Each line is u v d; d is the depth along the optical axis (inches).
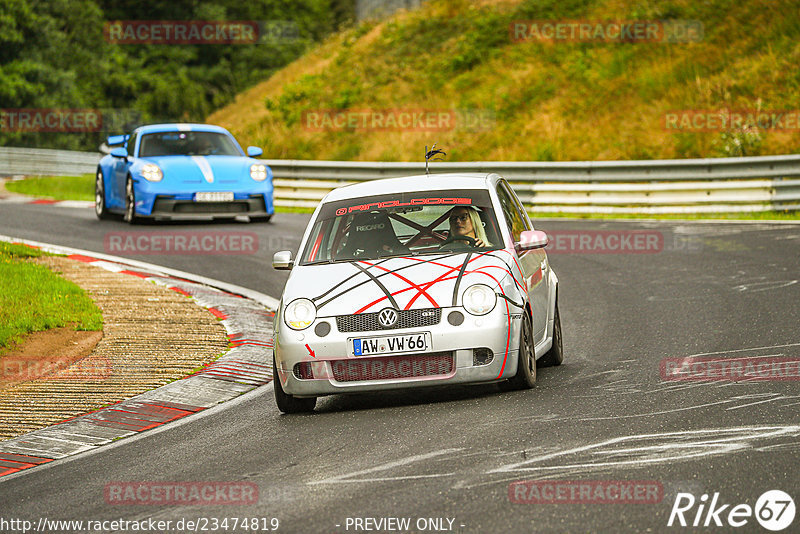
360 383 847.7
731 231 1999.3
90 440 845.8
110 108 7052.2
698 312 1243.8
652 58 3592.5
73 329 1262.3
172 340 1218.6
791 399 771.4
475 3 4626.0
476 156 3358.8
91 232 2149.4
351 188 1047.0
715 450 645.9
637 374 918.4
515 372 861.8
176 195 2162.9
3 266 1584.6
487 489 598.5
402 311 845.2
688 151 2984.7
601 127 3292.3
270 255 1878.7
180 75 7190.0
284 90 4365.2
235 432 829.2
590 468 625.9
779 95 3110.2
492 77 3875.5
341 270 911.0
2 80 5925.2
